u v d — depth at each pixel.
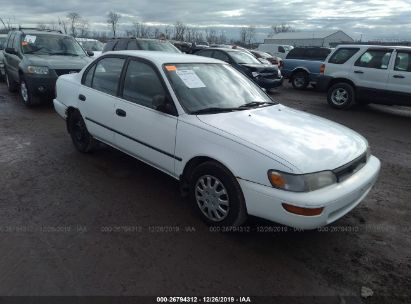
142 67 4.05
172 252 3.01
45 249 2.98
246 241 3.20
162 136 3.67
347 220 3.68
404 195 4.35
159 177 4.51
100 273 2.71
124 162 4.97
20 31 9.42
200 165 3.34
